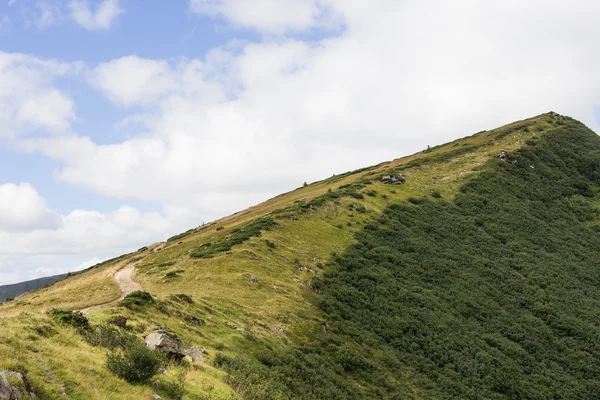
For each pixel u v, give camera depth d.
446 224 84.94
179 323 34.25
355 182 106.44
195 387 20.59
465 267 71.69
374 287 60.84
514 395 45.41
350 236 75.75
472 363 48.59
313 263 64.31
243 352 34.19
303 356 38.66
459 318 57.78
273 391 26.23
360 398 36.22
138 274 66.75
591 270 77.06
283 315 46.09
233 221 105.81
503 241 82.25
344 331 48.44
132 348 19.09
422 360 48.03
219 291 48.19
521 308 63.62
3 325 19.00
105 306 34.72
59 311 23.22
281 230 73.88
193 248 77.19
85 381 16.09
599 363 53.62
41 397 13.96
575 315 63.34
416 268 68.81
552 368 51.81
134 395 16.62
